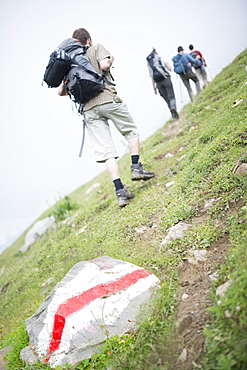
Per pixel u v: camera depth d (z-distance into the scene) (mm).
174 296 2691
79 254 4418
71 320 2744
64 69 4367
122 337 2588
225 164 3971
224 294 2293
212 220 3340
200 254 2994
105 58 4492
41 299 4246
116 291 2873
